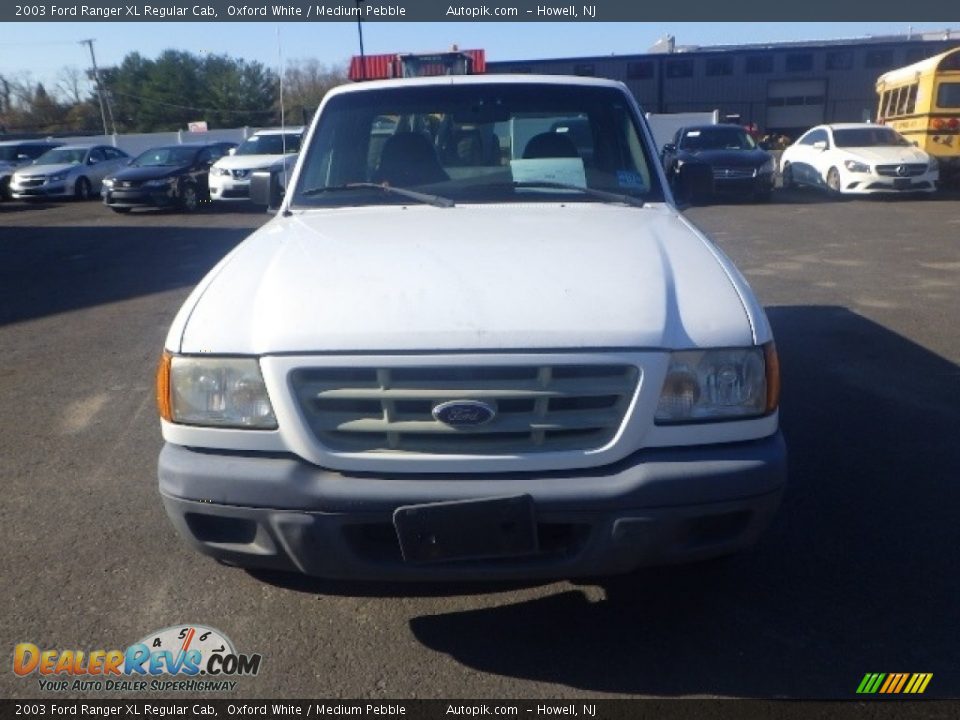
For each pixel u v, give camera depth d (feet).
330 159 14.25
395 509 8.75
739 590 11.10
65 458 15.52
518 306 9.14
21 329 25.34
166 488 9.25
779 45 165.89
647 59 165.37
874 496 13.58
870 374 19.69
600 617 10.60
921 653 9.85
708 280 9.96
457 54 28.86
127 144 119.65
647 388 8.84
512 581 10.38
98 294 30.27
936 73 59.88
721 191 56.08
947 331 23.17
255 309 9.50
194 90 162.91
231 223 51.47
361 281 9.75
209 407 9.12
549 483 8.79
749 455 9.09
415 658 9.92
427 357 8.68
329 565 9.06
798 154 63.36
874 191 54.85
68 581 11.46
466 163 14.17
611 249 10.71
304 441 8.89
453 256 10.44
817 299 27.48
